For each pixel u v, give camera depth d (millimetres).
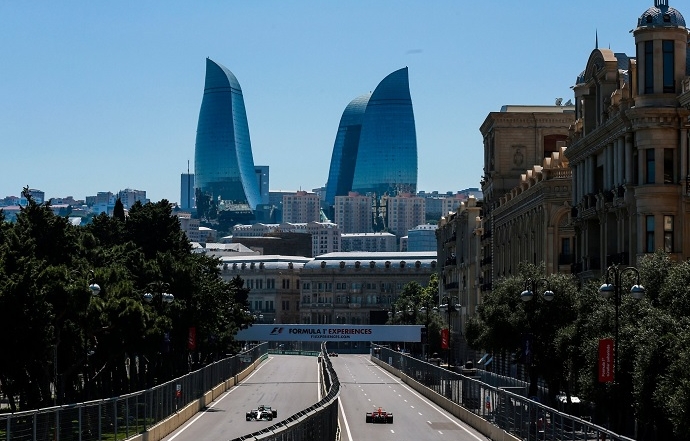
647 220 106125
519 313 114875
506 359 183625
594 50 122625
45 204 119312
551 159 159000
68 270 107500
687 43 110750
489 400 107688
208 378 152000
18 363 95562
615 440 65250
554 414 80312
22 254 103312
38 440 67125
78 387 125625
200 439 100375
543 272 120375
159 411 103875
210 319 158125
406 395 167250
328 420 87812
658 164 105500
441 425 119188
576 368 95812
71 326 105812
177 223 174000
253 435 60969
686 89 104000
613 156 115312
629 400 81562
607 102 117688
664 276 86562
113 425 83938
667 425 74500
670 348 72438
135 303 112750
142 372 149125
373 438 105250
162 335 124250
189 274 150875
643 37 106938
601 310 86812
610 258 114438
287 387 184250
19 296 94000
